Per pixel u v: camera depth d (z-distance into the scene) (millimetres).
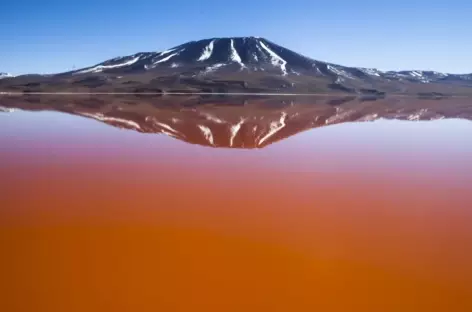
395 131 15406
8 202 6191
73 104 32750
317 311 3371
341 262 4246
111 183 7367
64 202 6203
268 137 13562
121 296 3553
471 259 4281
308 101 44781
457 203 6211
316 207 6027
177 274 3957
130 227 5184
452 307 3424
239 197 6527
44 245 4609
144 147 11312
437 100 54656
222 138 13234
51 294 3580
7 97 48344
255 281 3836
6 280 3807
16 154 10195
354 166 8961
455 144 12078
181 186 7195
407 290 3686
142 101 39188
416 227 5207
